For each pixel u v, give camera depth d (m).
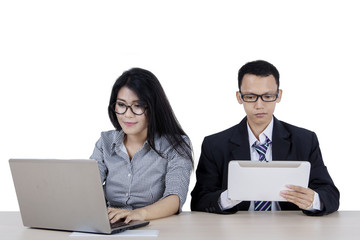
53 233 2.34
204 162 3.17
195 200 3.01
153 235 2.24
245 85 2.92
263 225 2.46
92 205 2.24
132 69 2.89
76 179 2.24
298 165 2.58
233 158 3.10
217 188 3.09
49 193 2.33
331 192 2.84
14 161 2.37
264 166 2.59
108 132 3.09
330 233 2.27
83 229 2.30
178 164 2.90
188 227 2.42
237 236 2.22
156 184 2.93
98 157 3.04
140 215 2.52
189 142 3.01
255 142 3.13
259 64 2.93
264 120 2.96
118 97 2.83
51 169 2.28
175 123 2.96
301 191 2.59
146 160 2.93
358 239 2.16
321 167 3.03
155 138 2.93
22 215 2.45
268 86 2.89
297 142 3.11
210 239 2.17
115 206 2.97
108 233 2.26
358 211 2.84
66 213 2.32
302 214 2.77
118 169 2.96
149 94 2.83
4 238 2.26
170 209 2.71
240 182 2.60
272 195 2.60
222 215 2.75
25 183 2.37
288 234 2.26
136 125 2.82
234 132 3.16
